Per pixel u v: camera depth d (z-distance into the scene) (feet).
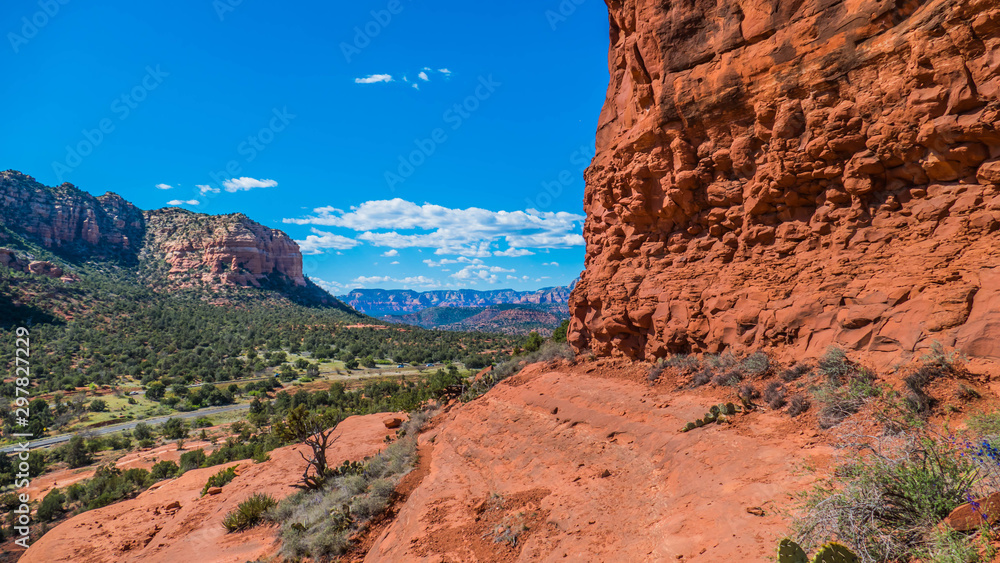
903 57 32.68
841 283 34.88
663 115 49.16
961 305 27.30
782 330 37.83
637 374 52.19
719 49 44.68
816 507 17.06
